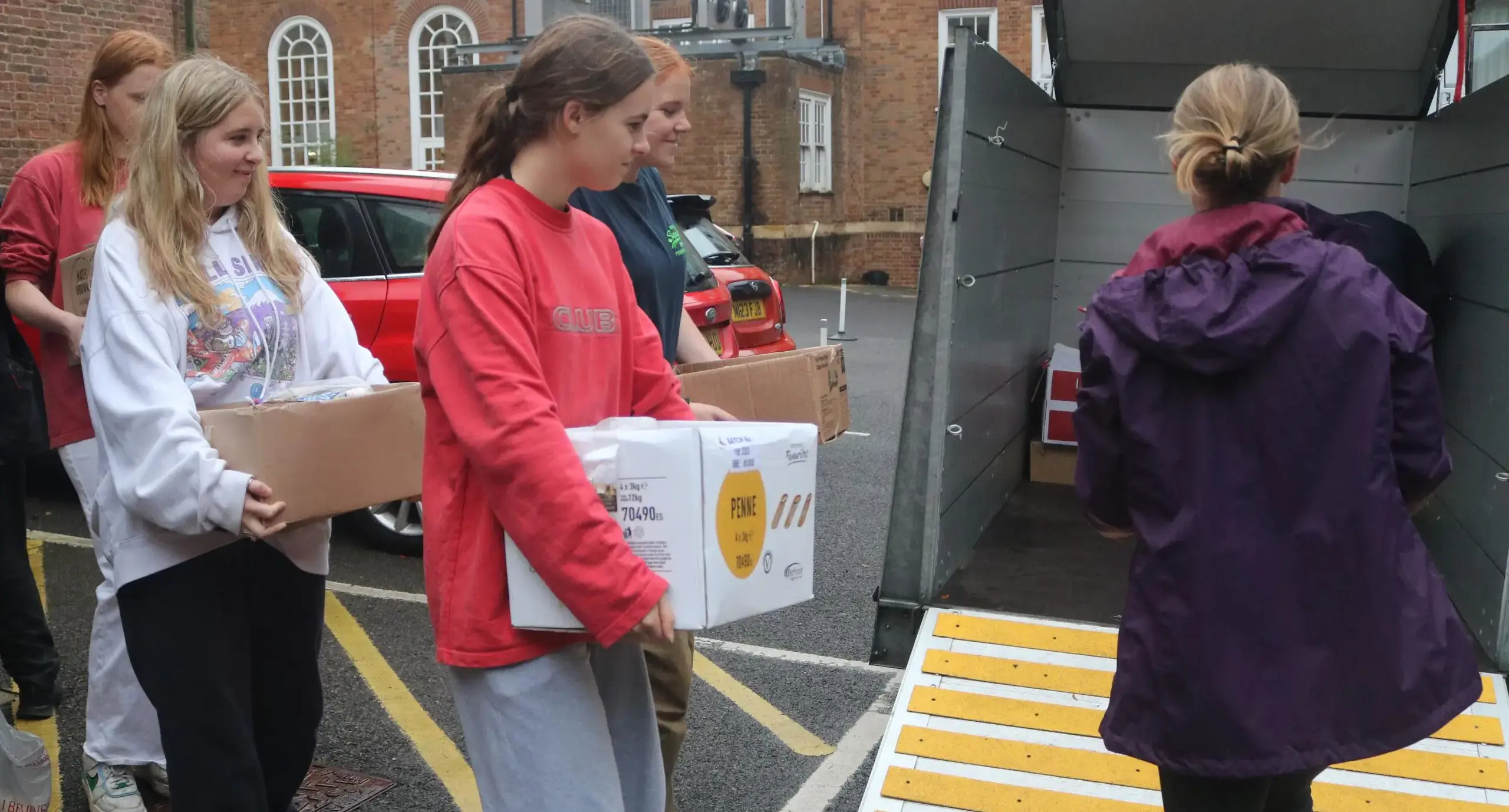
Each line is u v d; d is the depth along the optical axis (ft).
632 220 9.22
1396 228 15.55
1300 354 6.92
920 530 13.33
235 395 8.73
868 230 84.64
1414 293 15.51
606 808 6.56
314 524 8.98
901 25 83.20
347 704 13.83
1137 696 7.29
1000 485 17.28
